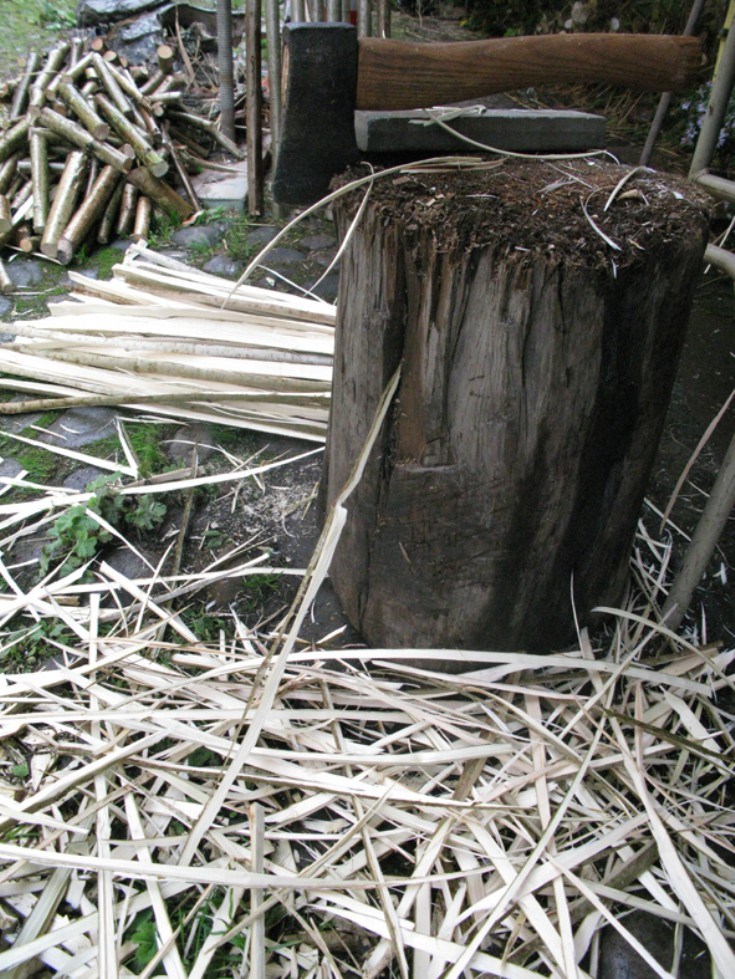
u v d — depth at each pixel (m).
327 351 1.29
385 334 0.71
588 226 0.65
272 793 0.75
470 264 0.64
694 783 0.79
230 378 1.24
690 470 1.20
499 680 0.86
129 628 0.93
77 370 1.28
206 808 0.63
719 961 0.64
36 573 1.00
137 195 1.80
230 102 2.06
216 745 0.76
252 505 1.11
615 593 0.92
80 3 2.43
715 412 1.33
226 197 1.88
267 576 0.99
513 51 0.67
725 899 0.71
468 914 0.68
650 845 0.73
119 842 0.70
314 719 0.82
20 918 0.68
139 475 1.13
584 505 0.78
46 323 1.33
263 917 0.66
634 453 0.78
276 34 1.69
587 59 0.69
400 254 0.67
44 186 1.71
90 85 1.86
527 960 0.67
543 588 0.83
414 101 0.69
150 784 0.78
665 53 0.70
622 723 0.82
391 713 0.82
